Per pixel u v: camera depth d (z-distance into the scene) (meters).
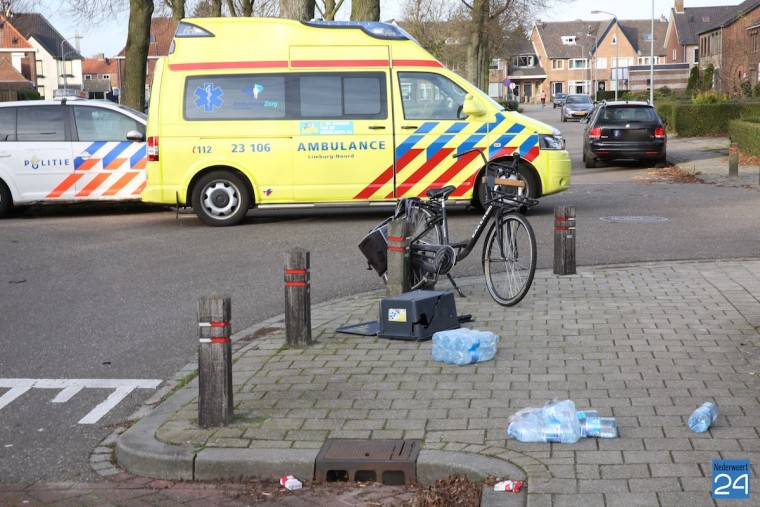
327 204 13.63
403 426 5.23
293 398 5.77
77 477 4.95
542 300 8.36
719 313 7.69
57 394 6.32
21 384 6.55
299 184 13.58
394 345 6.99
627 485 4.35
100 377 6.67
